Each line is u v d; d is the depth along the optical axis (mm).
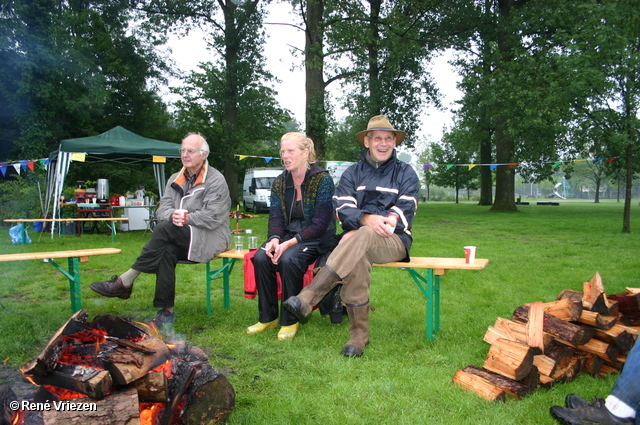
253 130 24406
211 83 22203
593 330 2617
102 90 18719
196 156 3805
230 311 4148
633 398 1962
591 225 13961
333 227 3666
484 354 3025
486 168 29781
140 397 1813
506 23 17797
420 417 2174
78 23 20781
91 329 1905
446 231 12297
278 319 3689
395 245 3178
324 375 2711
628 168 11500
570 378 2592
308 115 15680
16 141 17156
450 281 5500
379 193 3334
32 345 3115
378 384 2537
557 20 15125
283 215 3699
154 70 24516
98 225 11438
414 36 18000
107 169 20281
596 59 10688
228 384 2072
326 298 3547
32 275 5777
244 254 3779
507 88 14453
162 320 3598
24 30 16094
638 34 11109
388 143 3387
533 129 13734
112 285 3557
